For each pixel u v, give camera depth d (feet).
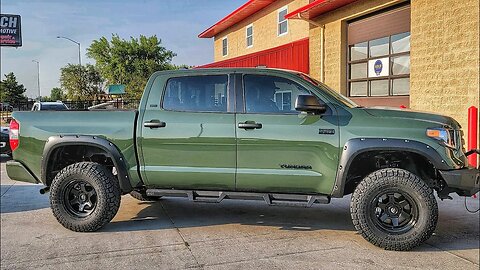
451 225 17.99
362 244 15.69
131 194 22.30
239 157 16.21
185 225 18.25
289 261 14.02
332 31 43.65
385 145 14.88
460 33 28.53
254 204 22.07
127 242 16.03
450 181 14.67
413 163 16.24
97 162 18.86
